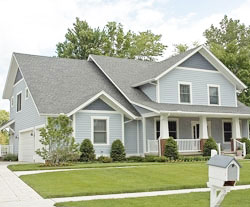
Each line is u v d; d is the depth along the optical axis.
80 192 10.87
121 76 27.12
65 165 18.41
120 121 23.05
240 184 12.83
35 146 23.27
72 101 22.77
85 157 20.89
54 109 21.23
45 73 25.44
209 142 23.44
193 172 15.05
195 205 9.07
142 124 23.95
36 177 14.08
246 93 38.41
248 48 44.69
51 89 23.64
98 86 25.89
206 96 26.44
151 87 25.16
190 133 26.12
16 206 9.23
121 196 10.51
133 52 48.00
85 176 14.03
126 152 23.58
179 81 25.44
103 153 22.23
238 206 9.05
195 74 26.17
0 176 14.98
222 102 27.12
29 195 10.80
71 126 20.84
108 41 44.41
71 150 18.83
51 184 12.41
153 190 11.52
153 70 26.34
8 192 11.31
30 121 24.50
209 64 26.95
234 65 38.28
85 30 43.91
